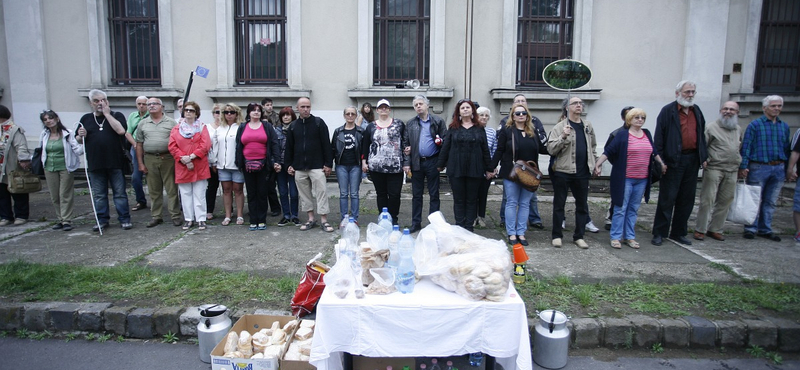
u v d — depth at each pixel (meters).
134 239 5.50
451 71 8.95
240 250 5.06
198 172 5.78
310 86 9.09
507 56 8.80
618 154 5.11
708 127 5.49
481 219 6.11
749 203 5.41
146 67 9.40
